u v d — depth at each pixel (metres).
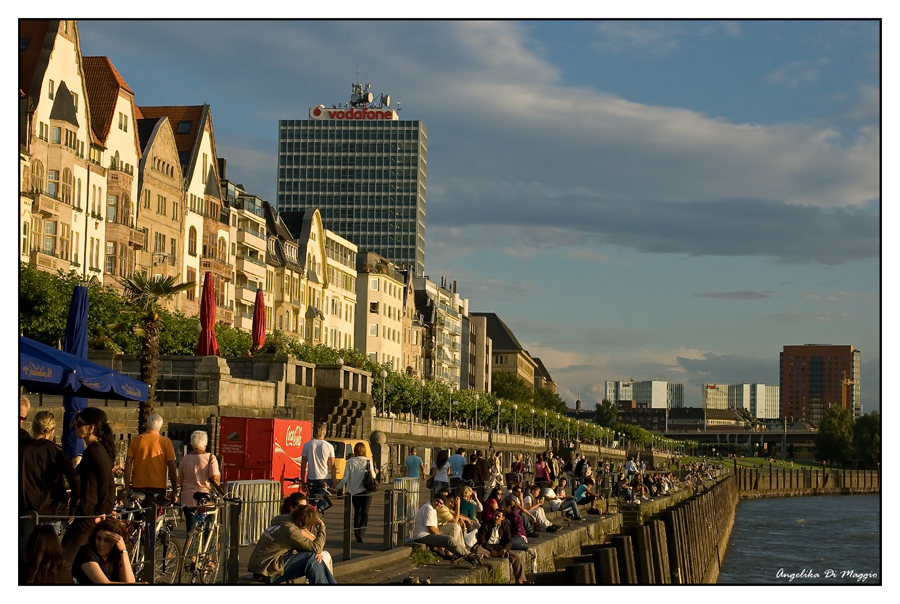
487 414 145.50
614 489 65.31
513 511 30.42
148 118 99.38
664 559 36.62
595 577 24.80
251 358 56.81
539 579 22.45
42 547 13.64
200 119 103.44
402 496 26.09
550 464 64.31
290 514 17.95
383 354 174.25
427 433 92.56
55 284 61.19
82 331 28.73
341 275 151.00
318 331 136.88
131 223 86.25
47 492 15.52
